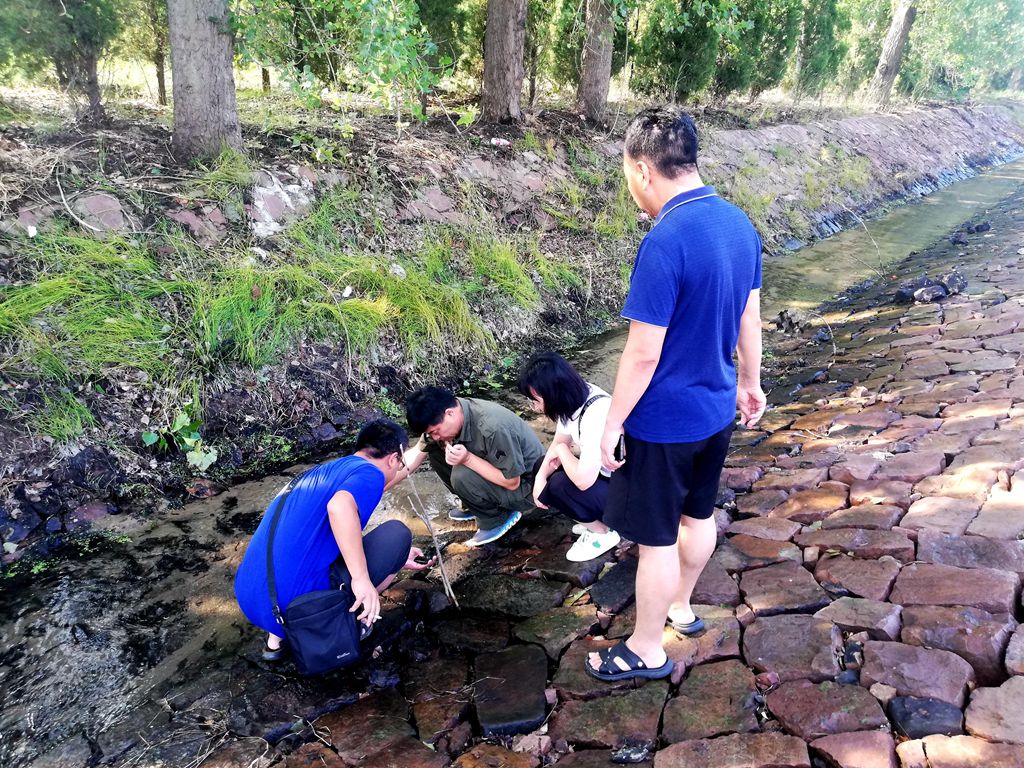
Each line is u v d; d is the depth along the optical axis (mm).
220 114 5863
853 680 2520
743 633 2889
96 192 5223
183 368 4789
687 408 2246
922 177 14891
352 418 5234
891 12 18719
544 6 10359
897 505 3523
